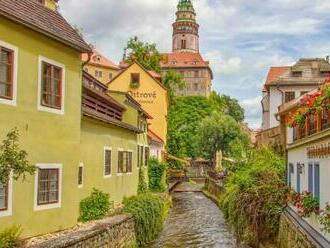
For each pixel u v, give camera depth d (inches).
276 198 852.6
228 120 3011.8
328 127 556.1
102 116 836.6
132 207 889.5
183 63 5457.7
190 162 3275.1
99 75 3181.6
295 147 836.0
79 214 744.3
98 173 845.2
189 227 1173.7
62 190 639.1
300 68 1918.1
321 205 588.4
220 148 2989.7
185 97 3814.0
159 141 1754.4
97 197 787.4
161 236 1039.6
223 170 2199.8
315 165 640.4
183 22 6520.7
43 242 530.6
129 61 2460.6
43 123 597.9
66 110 650.2
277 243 820.0
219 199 1625.2
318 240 546.0
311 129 691.4
